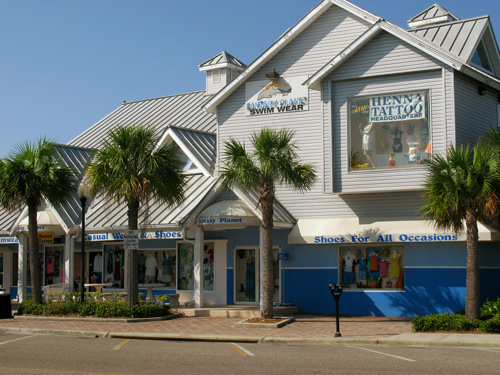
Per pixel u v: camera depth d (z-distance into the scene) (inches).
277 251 953.5
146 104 1445.6
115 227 966.4
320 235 892.0
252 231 983.0
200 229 908.6
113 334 706.2
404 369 461.4
